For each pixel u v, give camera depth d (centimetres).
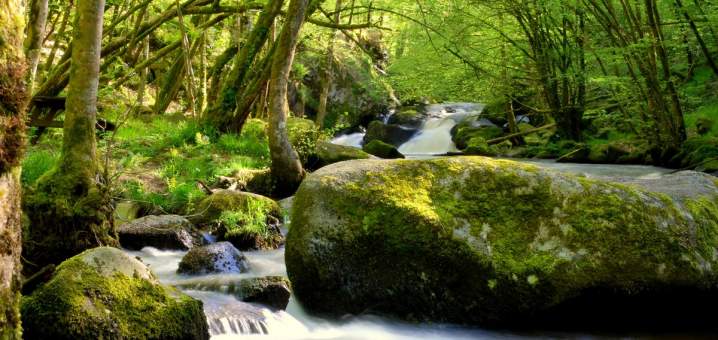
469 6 1614
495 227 441
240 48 1491
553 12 1539
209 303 454
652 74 1352
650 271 425
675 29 1434
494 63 1738
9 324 187
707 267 436
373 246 443
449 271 432
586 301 423
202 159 1048
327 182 465
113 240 532
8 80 183
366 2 1542
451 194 457
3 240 183
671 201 457
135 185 865
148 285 358
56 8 1459
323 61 2353
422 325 440
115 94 1356
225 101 1262
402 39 1842
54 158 802
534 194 452
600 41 1611
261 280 476
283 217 808
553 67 1711
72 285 333
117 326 329
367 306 447
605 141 1748
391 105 2619
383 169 472
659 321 441
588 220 438
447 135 2217
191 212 788
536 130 1812
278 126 970
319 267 449
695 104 1523
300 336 432
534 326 432
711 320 448
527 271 423
